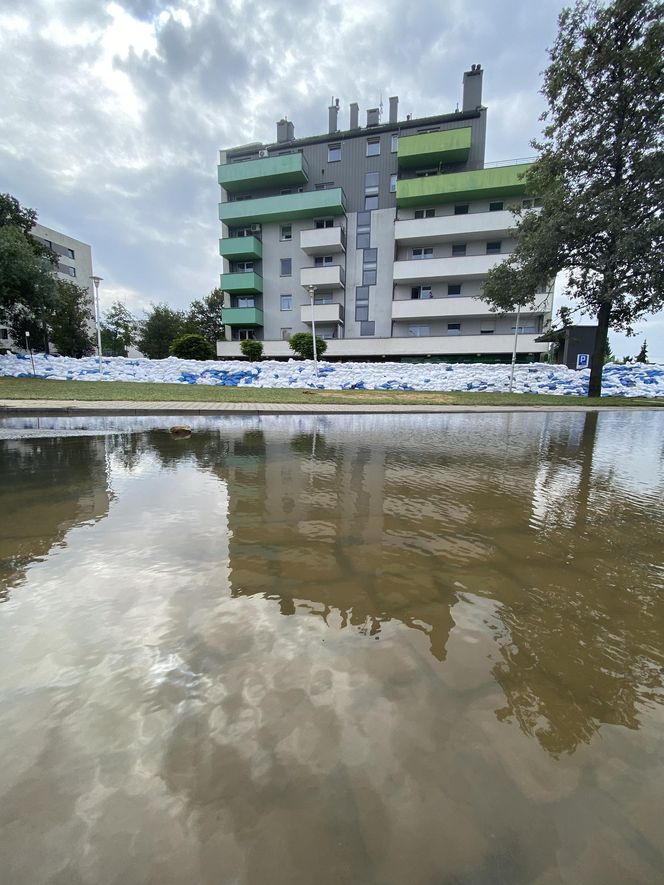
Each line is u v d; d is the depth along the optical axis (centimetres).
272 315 3006
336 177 2812
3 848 77
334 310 2714
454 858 76
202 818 82
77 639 137
